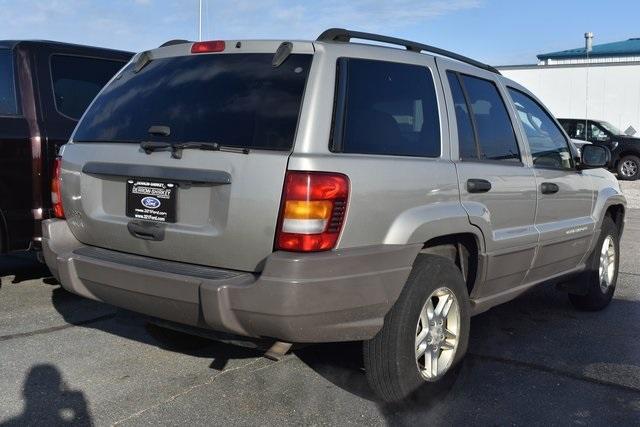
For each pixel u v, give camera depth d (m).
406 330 3.43
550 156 5.00
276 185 3.05
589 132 20.03
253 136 3.24
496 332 5.07
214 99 3.51
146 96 3.81
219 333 3.38
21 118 5.34
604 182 5.75
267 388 3.90
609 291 5.85
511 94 4.78
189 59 3.80
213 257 3.25
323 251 3.05
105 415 3.53
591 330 5.17
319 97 3.24
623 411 3.71
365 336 3.30
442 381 3.78
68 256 3.63
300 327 3.03
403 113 3.65
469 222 3.80
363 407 3.67
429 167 3.60
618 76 26.42
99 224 3.69
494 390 3.96
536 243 4.56
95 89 5.97
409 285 3.46
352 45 3.52
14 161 5.18
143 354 4.41
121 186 3.62
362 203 3.17
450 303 3.80
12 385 3.88
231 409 3.63
